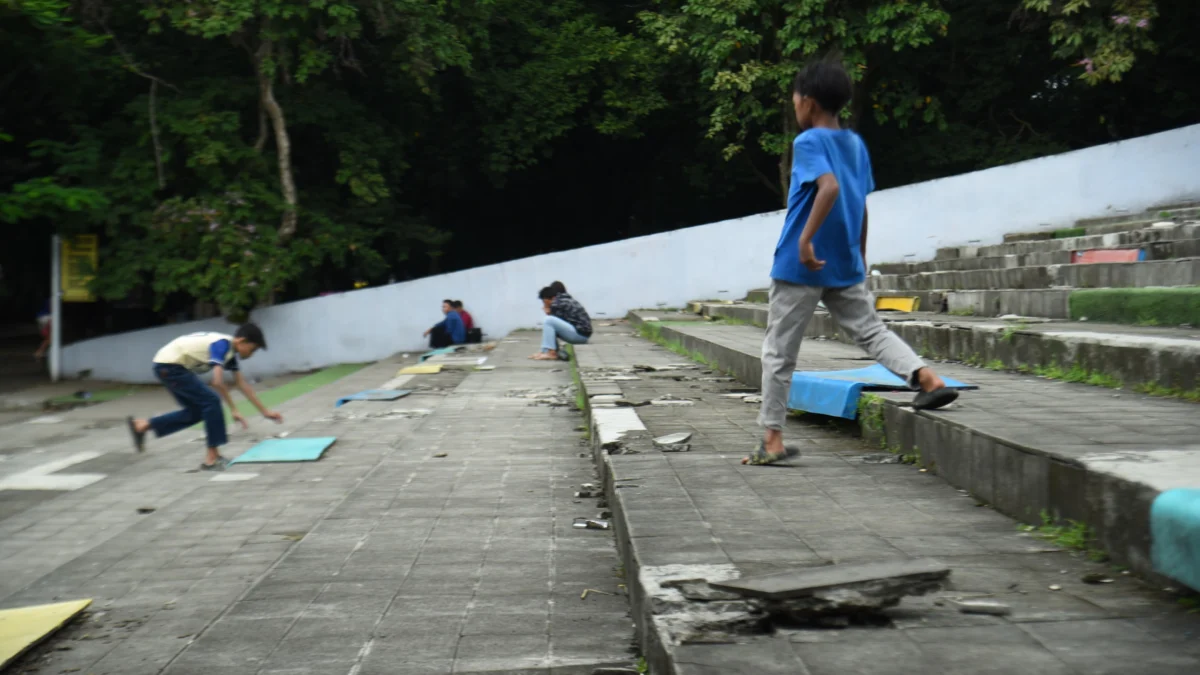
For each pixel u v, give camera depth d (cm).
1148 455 325
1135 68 2108
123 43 1859
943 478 422
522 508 561
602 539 488
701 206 2744
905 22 1828
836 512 368
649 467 465
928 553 310
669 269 1977
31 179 1686
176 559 513
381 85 2102
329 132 1925
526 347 1650
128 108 1752
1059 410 450
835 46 1861
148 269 1717
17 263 2105
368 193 1906
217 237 1720
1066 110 2381
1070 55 1939
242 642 357
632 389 805
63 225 1720
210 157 1712
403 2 1738
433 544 487
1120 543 289
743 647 236
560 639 349
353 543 492
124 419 1320
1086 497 309
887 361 434
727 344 941
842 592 250
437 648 345
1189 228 1036
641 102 2217
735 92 1977
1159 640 230
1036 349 628
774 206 2714
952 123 2339
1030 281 1006
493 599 398
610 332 1641
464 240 2808
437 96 1964
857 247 428
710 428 588
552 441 789
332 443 818
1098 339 564
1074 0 1778
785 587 251
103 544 546
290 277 1806
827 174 397
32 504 725
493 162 2220
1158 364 510
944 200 1870
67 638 392
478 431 849
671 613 259
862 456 475
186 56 1922
